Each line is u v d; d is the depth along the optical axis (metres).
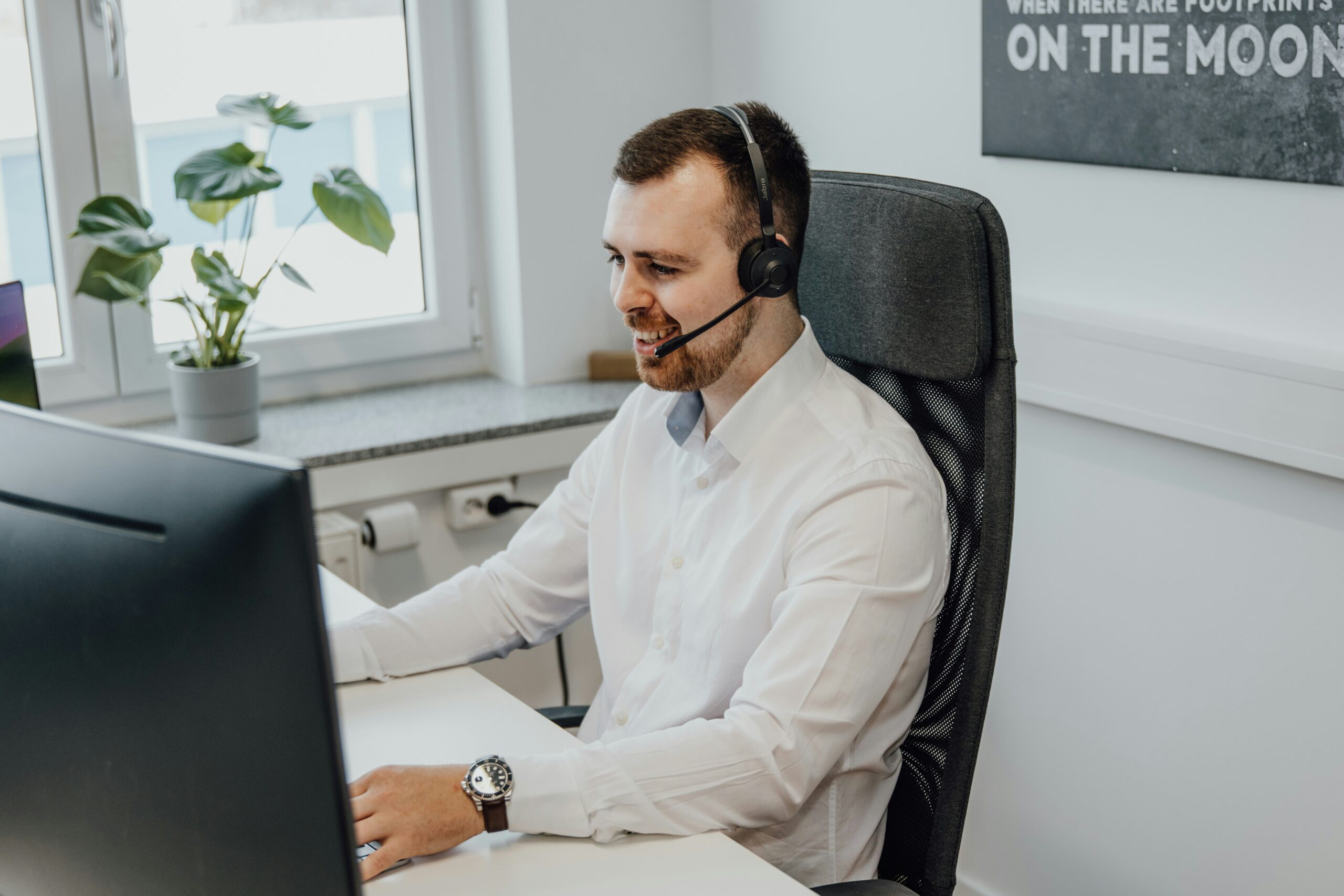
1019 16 1.83
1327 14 1.46
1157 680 1.84
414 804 1.04
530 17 2.32
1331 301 1.54
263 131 2.32
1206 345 1.64
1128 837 1.93
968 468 1.25
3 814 0.83
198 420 2.13
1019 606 2.04
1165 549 1.79
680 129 1.24
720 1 2.45
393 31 2.40
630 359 2.51
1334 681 1.61
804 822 1.25
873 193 1.28
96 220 1.99
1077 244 1.85
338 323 2.45
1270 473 1.64
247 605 0.68
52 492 0.74
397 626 1.42
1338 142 1.48
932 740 1.26
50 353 2.24
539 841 1.08
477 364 2.59
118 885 0.79
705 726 1.13
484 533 2.38
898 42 2.07
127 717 0.74
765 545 1.26
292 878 0.73
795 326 1.31
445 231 2.48
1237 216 1.63
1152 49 1.66
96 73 2.16
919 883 1.27
